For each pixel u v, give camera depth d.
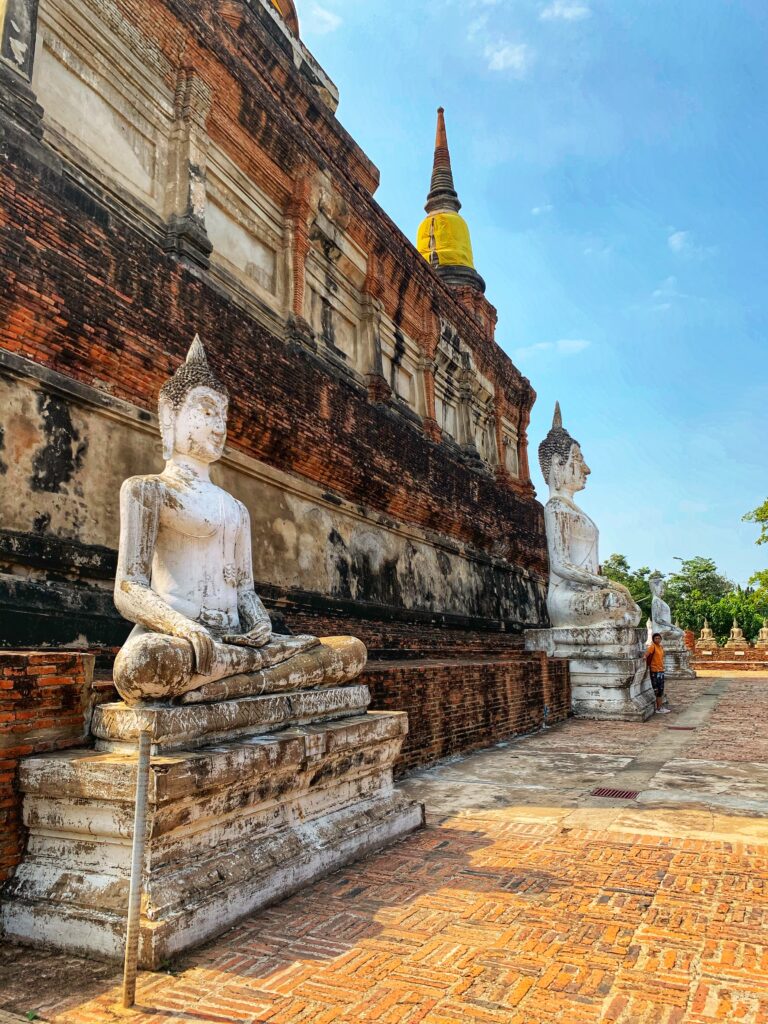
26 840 4.56
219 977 3.92
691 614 57.69
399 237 17.09
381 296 16.67
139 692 4.63
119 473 8.59
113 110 9.88
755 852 6.00
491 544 20.66
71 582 7.85
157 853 4.26
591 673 15.68
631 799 7.89
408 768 9.16
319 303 14.68
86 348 8.17
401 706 9.06
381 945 4.30
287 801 5.39
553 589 16.94
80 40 9.35
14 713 4.52
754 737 12.53
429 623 16.53
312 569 12.52
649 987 3.82
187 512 5.78
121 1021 3.52
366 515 14.37
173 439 6.20
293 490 12.09
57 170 7.96
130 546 5.42
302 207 13.47
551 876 5.46
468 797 8.05
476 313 26.92
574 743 11.94
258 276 12.73
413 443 16.17
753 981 3.88
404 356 18.00
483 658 14.53
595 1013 3.58
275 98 13.12
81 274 8.05
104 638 7.79
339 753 5.84
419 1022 3.51
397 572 15.58
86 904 4.21
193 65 11.01
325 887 5.21
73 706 4.87
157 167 10.62
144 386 8.95
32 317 7.54
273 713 5.55
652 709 16.69
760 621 55.44
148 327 8.90
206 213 11.52
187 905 4.23
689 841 6.32
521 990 3.80
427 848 6.17
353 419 13.67
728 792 8.19
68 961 4.09
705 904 4.91
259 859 4.91
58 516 7.76
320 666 6.21
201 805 4.50
